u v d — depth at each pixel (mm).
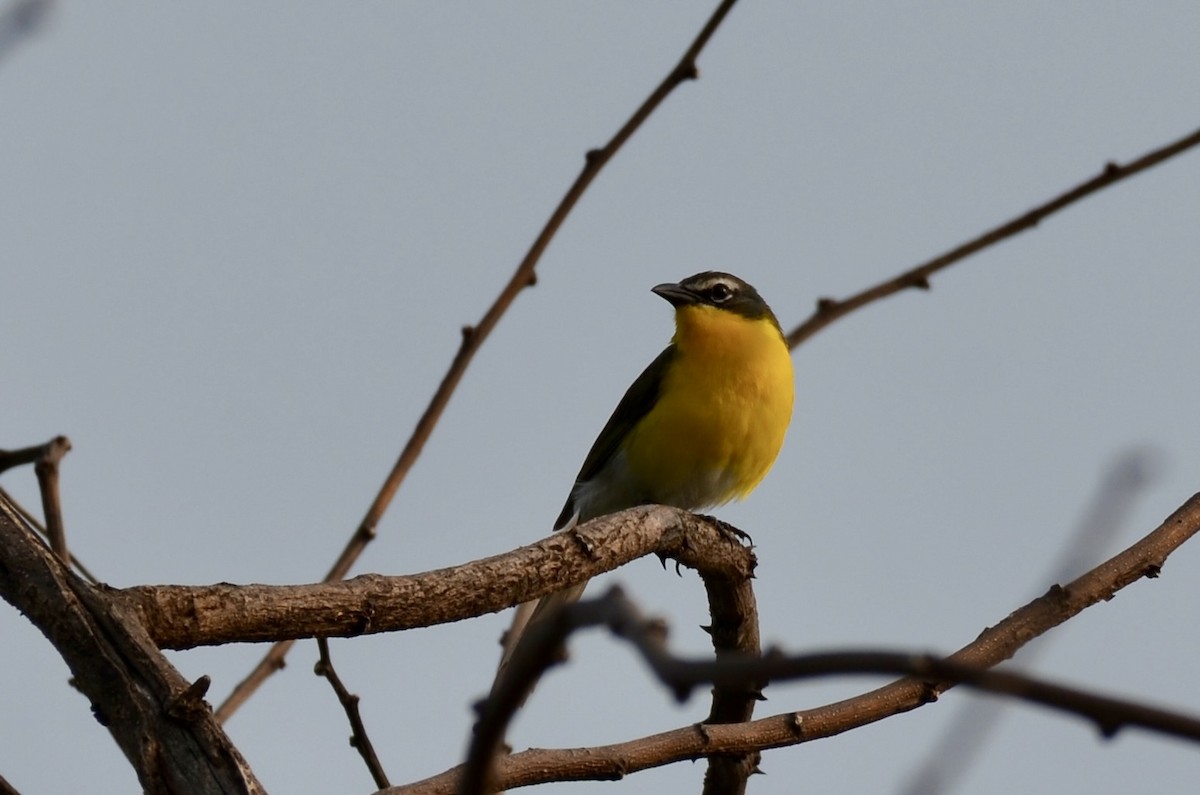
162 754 7004
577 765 9445
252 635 8141
